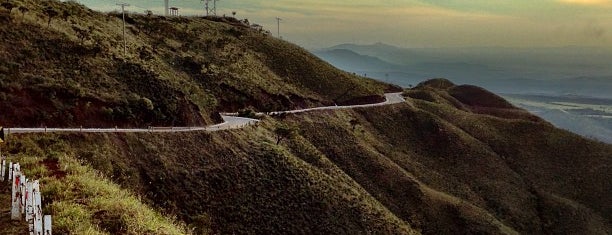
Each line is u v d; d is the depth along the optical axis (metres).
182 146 50.75
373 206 59.84
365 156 84.56
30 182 16.88
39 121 45.75
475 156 106.06
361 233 51.28
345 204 54.56
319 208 51.16
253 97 86.94
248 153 55.22
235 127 61.62
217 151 52.69
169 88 60.72
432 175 94.69
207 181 47.41
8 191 19.75
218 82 85.81
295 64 119.06
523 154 116.75
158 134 50.59
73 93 50.00
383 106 113.38
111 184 27.17
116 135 46.91
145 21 104.56
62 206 17.67
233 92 85.31
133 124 52.22
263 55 117.38
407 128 109.81
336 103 110.50
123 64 61.78
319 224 49.03
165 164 46.72
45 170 23.80
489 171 103.31
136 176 43.44
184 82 72.88
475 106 174.25
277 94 92.75
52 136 42.25
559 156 118.00
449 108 133.50
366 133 99.00
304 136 82.56
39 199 15.30
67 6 82.44
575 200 104.69
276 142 65.12
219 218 43.91
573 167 114.75
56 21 68.31
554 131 126.25
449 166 101.56
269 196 49.41
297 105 96.31
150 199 42.06
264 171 52.91
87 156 41.53
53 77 52.09
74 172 24.75
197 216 42.53
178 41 101.75
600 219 98.94
